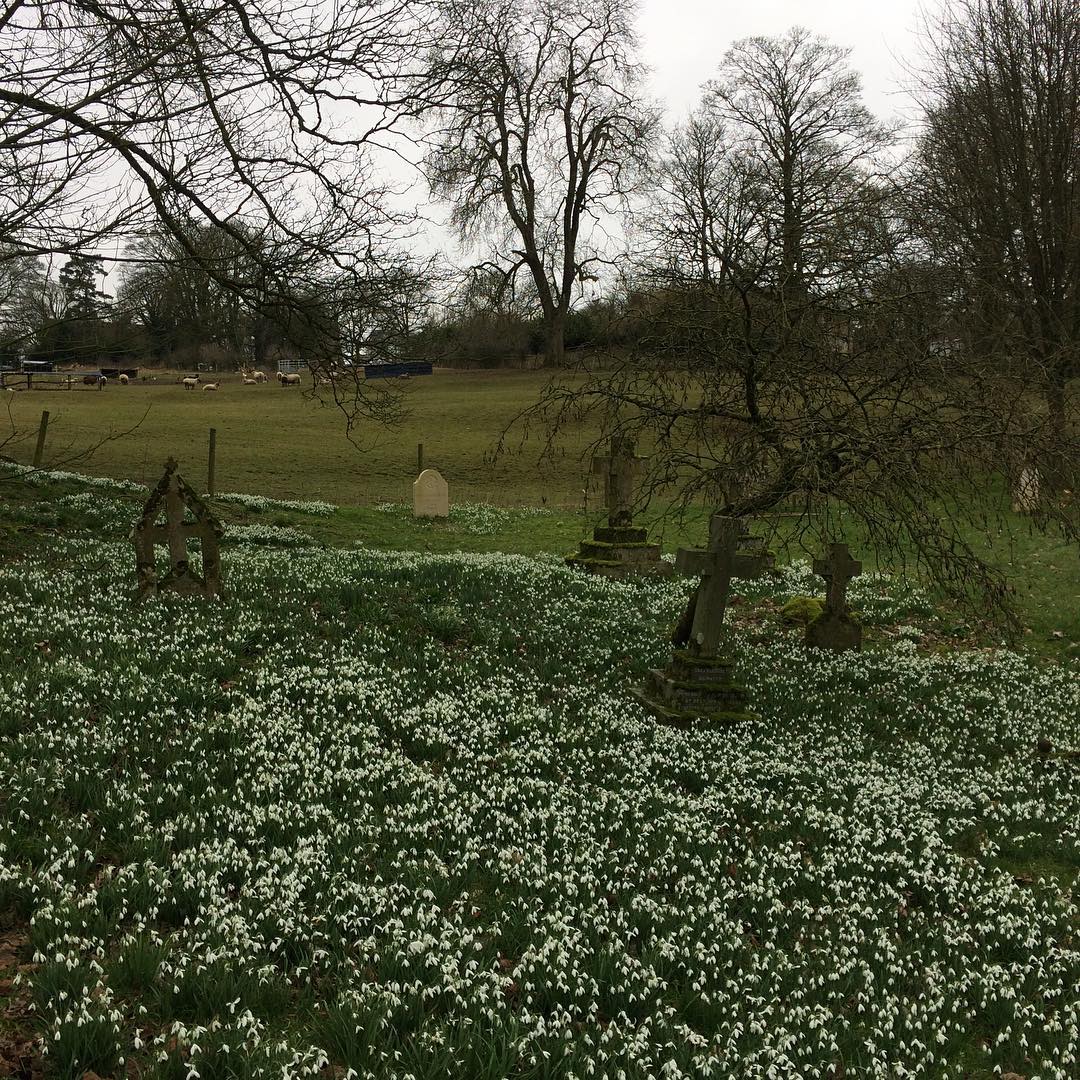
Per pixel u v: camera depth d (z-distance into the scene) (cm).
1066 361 1802
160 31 991
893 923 834
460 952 671
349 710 1214
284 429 5728
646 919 766
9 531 2205
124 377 8200
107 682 1177
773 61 4941
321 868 782
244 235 1304
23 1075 520
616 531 2569
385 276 1399
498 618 1836
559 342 7556
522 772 1083
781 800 1083
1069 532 1584
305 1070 538
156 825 830
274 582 1941
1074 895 938
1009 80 3259
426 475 3462
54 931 640
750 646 1856
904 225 1820
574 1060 573
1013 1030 685
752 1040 631
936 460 1354
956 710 1550
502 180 6312
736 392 1516
